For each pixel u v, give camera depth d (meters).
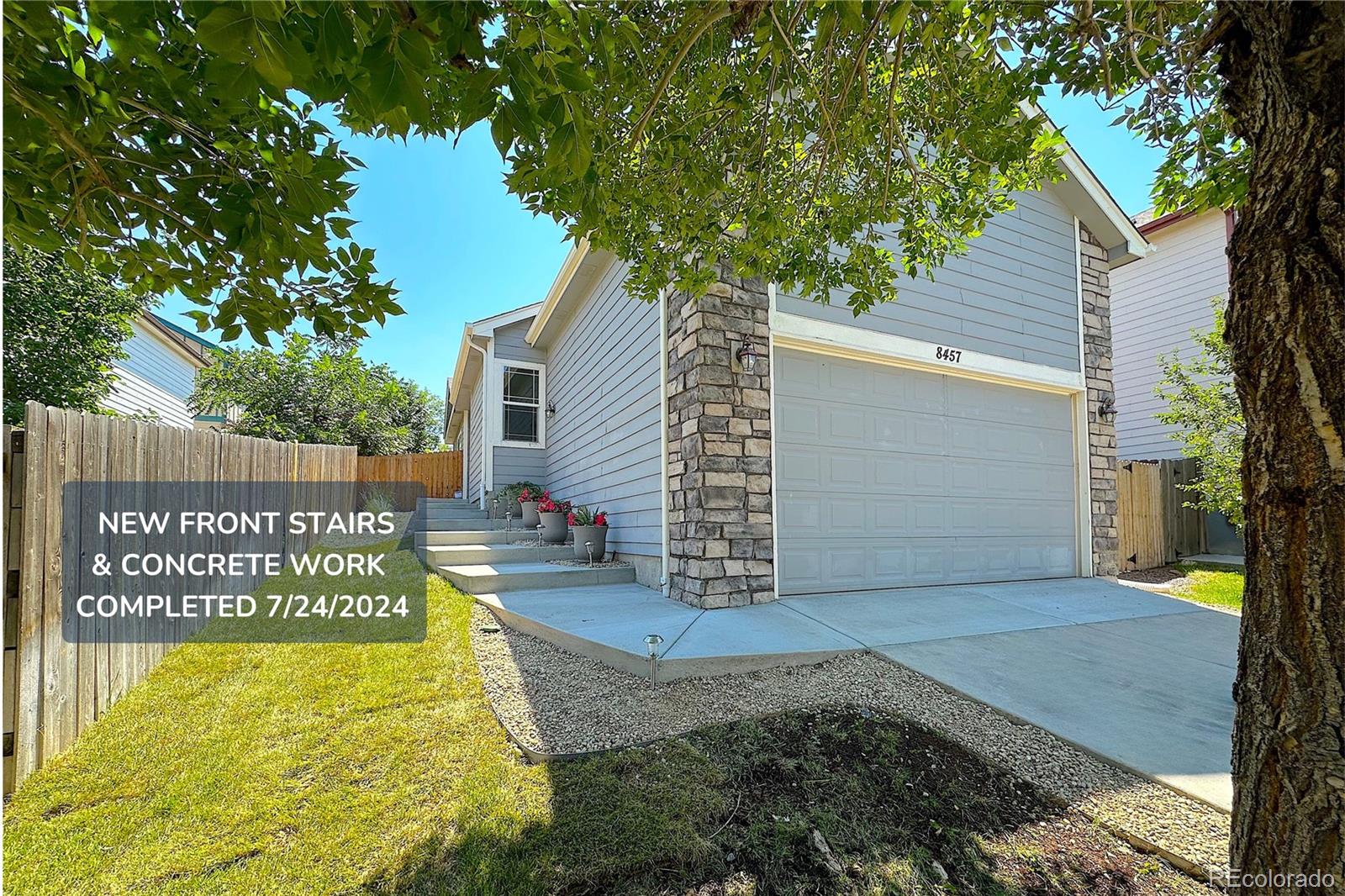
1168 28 2.08
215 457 4.60
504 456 9.76
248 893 1.74
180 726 2.76
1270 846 1.16
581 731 2.68
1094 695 2.99
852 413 5.41
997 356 6.21
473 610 4.76
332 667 3.52
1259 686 1.21
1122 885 1.75
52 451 2.57
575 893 1.73
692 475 4.71
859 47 2.25
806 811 2.08
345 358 12.56
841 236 3.17
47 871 1.82
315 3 1.09
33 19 1.34
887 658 3.47
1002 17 2.25
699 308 4.71
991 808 2.10
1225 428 7.05
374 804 2.16
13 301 5.68
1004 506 6.20
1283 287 1.13
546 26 1.29
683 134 2.54
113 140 1.66
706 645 3.50
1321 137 1.07
